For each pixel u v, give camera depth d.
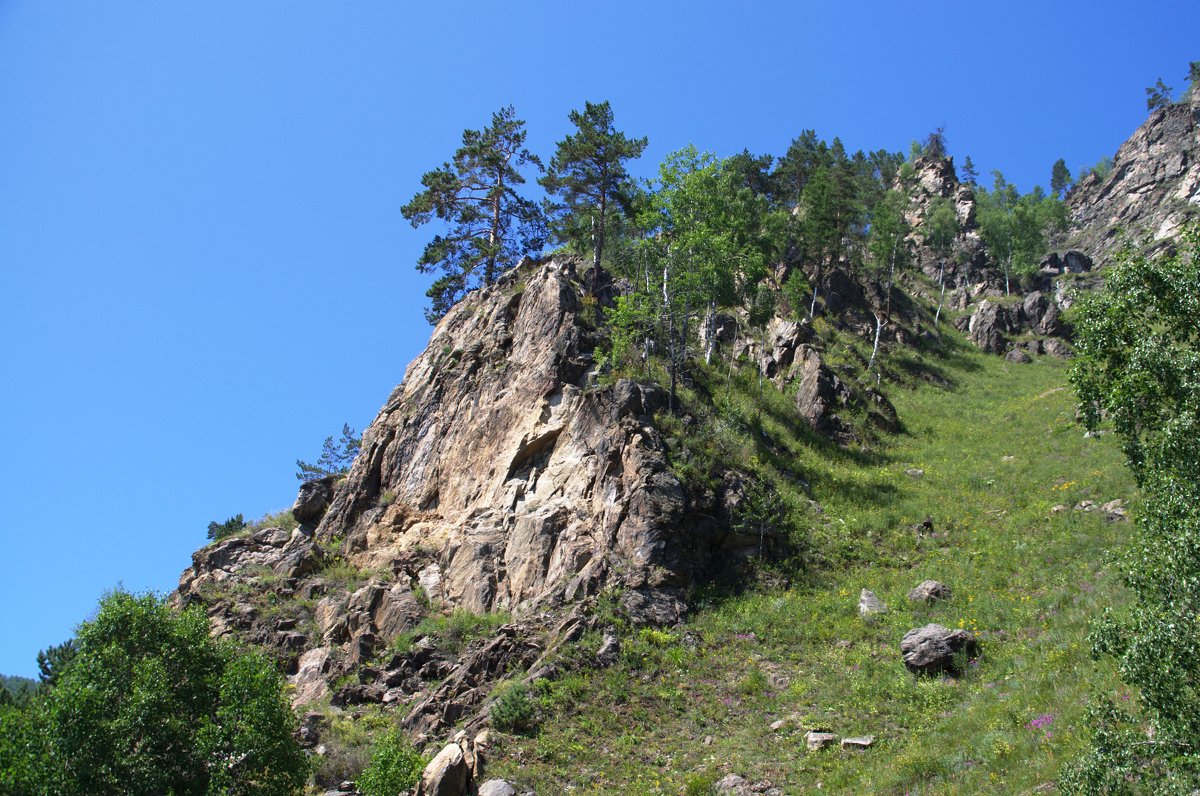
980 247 95.44
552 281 42.09
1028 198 110.06
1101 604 24.55
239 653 23.20
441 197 52.94
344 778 23.22
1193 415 16.41
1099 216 122.50
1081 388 19.08
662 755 22.62
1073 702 19.42
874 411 49.31
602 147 48.16
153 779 18.92
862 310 69.25
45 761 18.39
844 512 36.72
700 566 30.88
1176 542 15.02
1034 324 77.00
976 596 28.39
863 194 95.31
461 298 52.72
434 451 39.34
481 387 39.78
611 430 34.22
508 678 26.02
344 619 31.86
